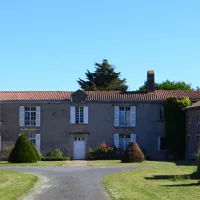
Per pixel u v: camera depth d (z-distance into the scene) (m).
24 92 45.38
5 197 15.72
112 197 15.67
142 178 23.16
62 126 43.28
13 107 43.38
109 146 42.75
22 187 18.94
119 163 35.53
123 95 44.03
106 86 75.19
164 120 43.00
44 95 44.38
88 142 43.12
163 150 42.97
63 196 16.27
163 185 19.62
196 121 38.81
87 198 15.69
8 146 42.94
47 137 43.22
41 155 42.16
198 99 43.00
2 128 43.12
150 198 15.13
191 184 19.95
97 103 43.47
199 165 23.44
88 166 32.59
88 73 76.56
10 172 27.31
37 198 15.73
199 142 37.78
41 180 22.33
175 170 27.62
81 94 43.38
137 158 36.44
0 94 44.56
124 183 20.66
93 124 43.31
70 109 43.41
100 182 21.25
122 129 43.25
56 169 29.75
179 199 14.96
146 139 43.09
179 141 42.38
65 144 43.09
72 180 22.27
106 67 75.94
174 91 45.16
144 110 43.34
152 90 44.62
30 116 43.38
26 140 37.34
